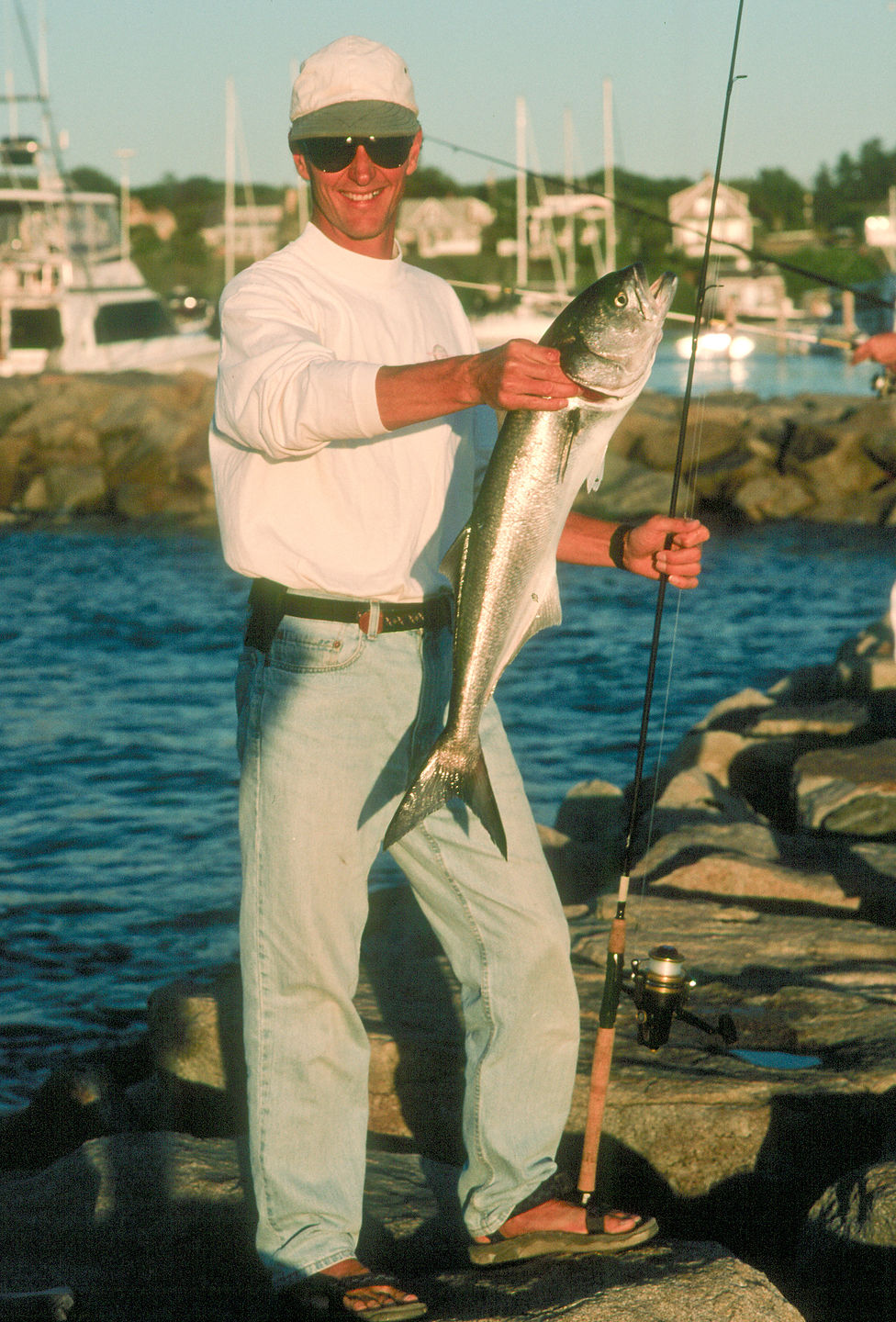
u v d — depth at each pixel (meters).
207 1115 4.31
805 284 70.31
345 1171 2.99
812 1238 3.25
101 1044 6.14
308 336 2.85
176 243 88.88
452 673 3.04
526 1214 3.08
